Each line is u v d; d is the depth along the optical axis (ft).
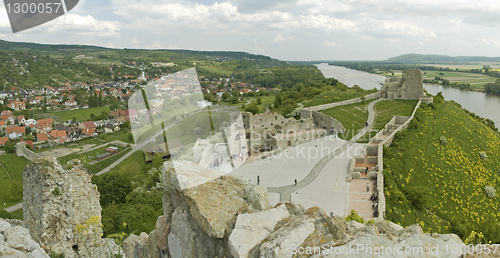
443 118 260.01
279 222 33.83
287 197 149.38
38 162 62.90
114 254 70.85
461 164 206.39
